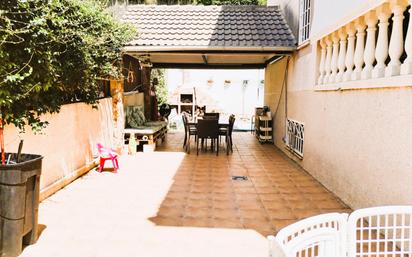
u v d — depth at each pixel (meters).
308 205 5.62
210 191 6.38
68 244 4.07
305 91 8.29
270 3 15.09
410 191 3.88
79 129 7.39
